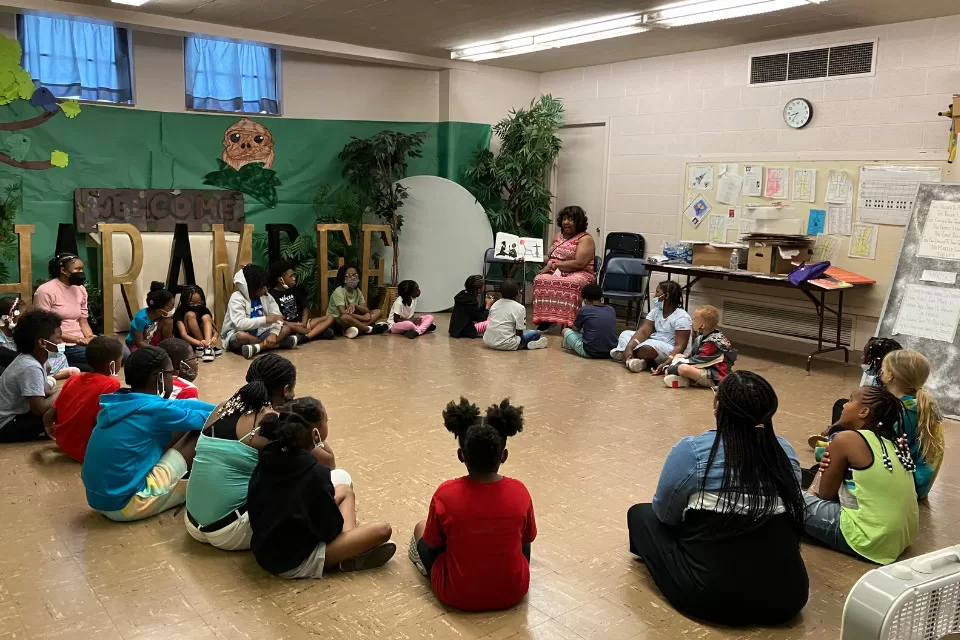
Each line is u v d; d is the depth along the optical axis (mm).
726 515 2387
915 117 5957
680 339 5969
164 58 7309
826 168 6527
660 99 7844
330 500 2684
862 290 6375
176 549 2979
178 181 7559
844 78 6352
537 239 7918
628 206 8328
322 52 7562
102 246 6395
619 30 6574
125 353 5824
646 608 2619
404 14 6277
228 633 2412
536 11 6074
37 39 6637
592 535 3172
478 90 8820
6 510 3314
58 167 6898
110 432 3113
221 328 6703
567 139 9008
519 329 6816
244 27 6930
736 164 7199
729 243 7055
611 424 4672
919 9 5555
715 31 6516
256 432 2883
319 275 7598
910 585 1286
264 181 8047
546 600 2658
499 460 2520
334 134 8359
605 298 7746
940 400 5059
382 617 2518
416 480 3686
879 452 2951
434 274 8625
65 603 2572
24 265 5980
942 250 5281
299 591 2674
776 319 7047
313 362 6176
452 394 5266
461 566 2498
